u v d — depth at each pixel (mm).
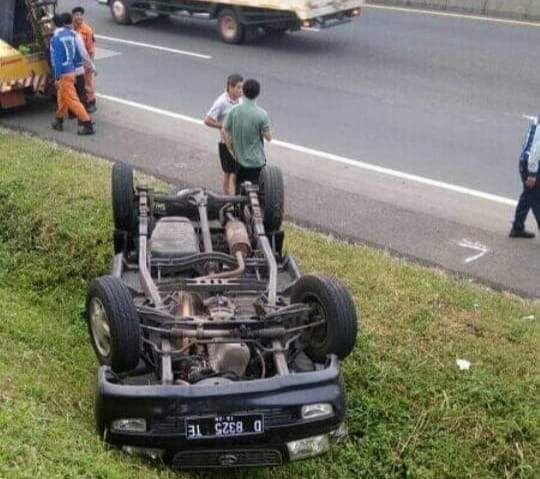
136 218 7934
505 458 6387
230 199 7961
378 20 20688
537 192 9492
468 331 7574
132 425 5344
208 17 18719
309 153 12336
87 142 12711
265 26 18250
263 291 6359
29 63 13656
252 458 5477
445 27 19938
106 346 6012
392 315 7742
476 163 12000
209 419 5301
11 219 9539
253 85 9359
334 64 16875
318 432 5488
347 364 7023
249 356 5762
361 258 8930
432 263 9219
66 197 9867
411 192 11078
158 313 5887
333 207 10594
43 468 5004
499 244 9703
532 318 7895
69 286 8750
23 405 5820
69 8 21719
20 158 11281
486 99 14719
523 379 6922
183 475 5762
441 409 6625
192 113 14062
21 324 7664
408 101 14617
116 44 18406
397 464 6422
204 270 6816
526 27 19844
